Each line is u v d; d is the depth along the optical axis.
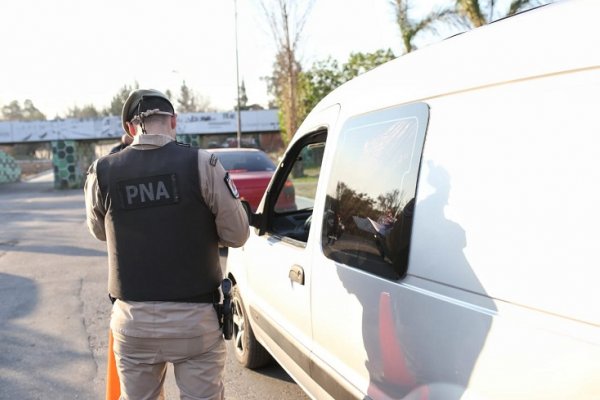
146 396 2.07
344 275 2.04
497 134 1.41
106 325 4.67
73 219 13.41
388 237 1.79
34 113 91.12
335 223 2.18
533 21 1.39
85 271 6.90
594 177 1.17
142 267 1.92
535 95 1.32
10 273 6.87
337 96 2.42
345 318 2.04
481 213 1.42
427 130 1.67
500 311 1.34
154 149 1.96
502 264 1.34
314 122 2.61
